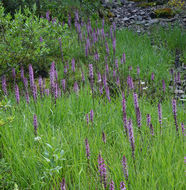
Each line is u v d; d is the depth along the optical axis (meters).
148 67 8.05
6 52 6.79
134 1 16.84
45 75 7.41
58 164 3.66
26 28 6.98
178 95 6.75
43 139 4.07
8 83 6.76
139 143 3.99
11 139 4.05
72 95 5.68
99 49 9.31
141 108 5.38
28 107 5.14
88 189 3.22
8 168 3.57
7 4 9.67
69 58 8.16
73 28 10.91
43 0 11.22
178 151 3.87
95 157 3.78
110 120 4.94
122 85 7.05
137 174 3.23
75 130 4.41
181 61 8.86
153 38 10.74
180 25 12.56
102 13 13.73
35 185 3.38
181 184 3.04
